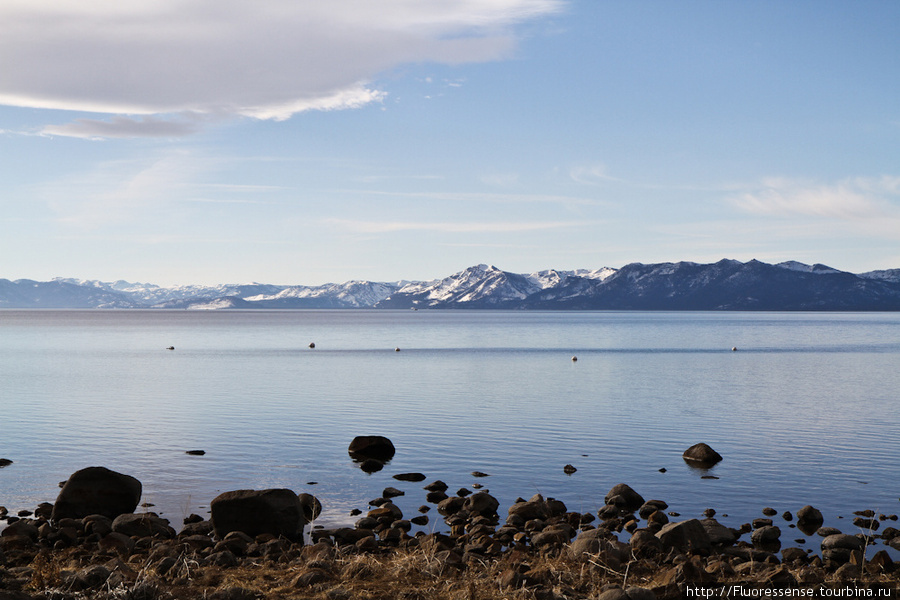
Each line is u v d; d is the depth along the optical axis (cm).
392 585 1241
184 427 3778
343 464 2914
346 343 13488
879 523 2078
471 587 1175
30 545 1697
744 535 1956
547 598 1120
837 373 7244
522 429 3766
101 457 3002
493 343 13625
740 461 2969
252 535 1812
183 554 1467
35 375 6800
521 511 2116
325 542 1702
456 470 2828
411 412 4391
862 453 3122
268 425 3862
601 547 1480
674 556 1548
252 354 10194
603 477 2702
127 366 7950
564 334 18275
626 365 8331
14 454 3059
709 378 6688
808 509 2125
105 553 1583
